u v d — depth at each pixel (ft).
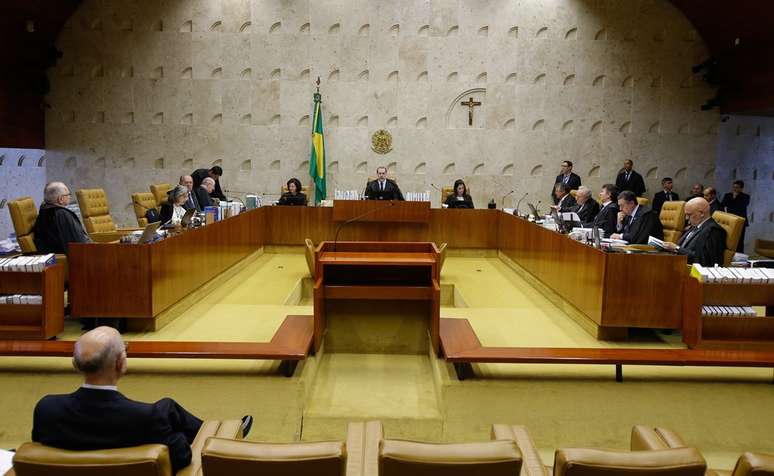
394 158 39.93
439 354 15.31
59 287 15.40
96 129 39.70
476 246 31.27
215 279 22.90
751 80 36.45
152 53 39.22
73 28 38.96
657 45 39.50
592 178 40.29
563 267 19.77
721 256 17.71
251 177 40.09
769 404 13.51
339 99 39.52
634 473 6.10
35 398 13.50
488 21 39.22
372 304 17.58
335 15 39.06
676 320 15.85
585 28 39.27
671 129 40.16
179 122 39.70
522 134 39.86
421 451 6.16
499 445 6.25
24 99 37.27
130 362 14.11
